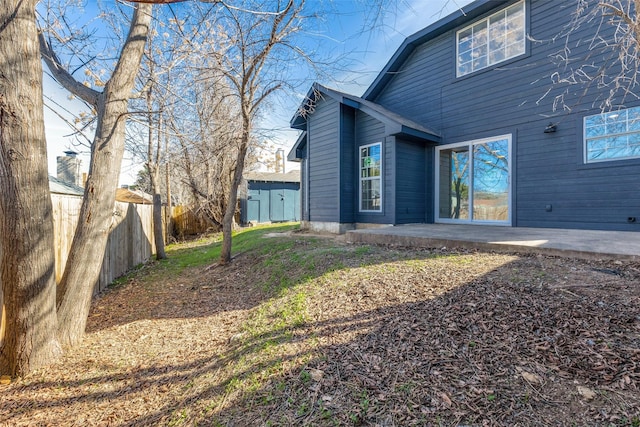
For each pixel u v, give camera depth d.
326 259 5.02
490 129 7.98
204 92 6.86
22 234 2.95
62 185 10.91
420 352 2.28
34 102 2.97
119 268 6.98
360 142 9.25
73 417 2.36
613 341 2.14
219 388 2.36
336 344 2.54
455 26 8.63
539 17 7.14
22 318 2.98
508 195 7.70
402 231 6.60
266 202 18.98
